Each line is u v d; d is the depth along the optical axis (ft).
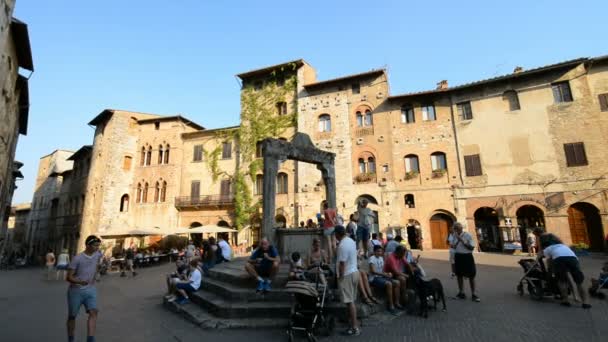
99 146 123.24
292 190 102.37
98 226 109.50
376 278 28.81
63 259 69.87
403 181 91.56
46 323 28.12
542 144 81.20
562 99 82.02
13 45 61.36
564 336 19.85
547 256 28.63
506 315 24.84
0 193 73.92
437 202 87.66
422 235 87.15
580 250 69.10
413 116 95.30
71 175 147.74
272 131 108.68
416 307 27.02
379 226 90.53
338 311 24.66
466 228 84.02
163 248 109.40
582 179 76.28
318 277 24.73
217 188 114.21
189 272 33.35
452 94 92.17
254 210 104.73
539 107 83.15
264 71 113.70
